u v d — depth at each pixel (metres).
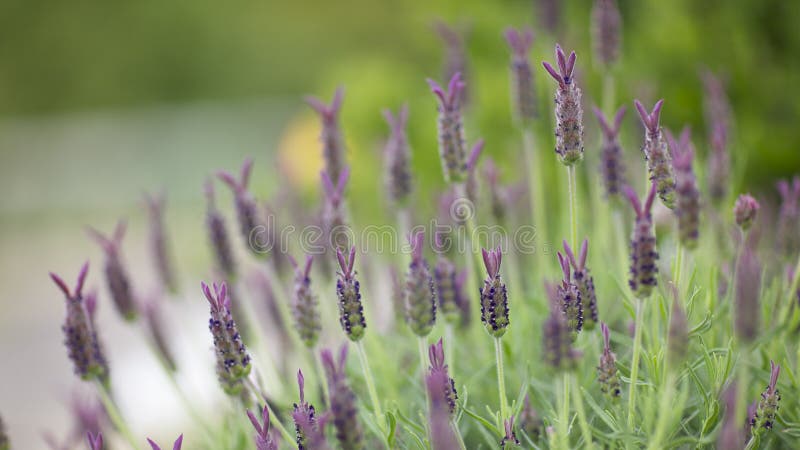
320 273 0.88
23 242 3.79
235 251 0.86
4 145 4.75
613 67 0.93
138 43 5.95
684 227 0.73
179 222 3.30
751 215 0.77
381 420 0.77
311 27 5.87
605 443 0.79
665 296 0.83
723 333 0.81
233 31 5.91
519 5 1.50
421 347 0.77
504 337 0.85
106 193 4.45
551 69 0.77
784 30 1.32
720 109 0.94
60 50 5.95
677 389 0.80
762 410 0.76
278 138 4.56
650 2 1.36
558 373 0.73
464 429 0.81
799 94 1.27
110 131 4.88
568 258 0.76
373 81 1.52
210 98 5.71
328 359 0.72
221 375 0.77
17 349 2.55
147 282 2.47
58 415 1.98
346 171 0.82
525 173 1.01
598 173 0.89
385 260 1.00
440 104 0.81
